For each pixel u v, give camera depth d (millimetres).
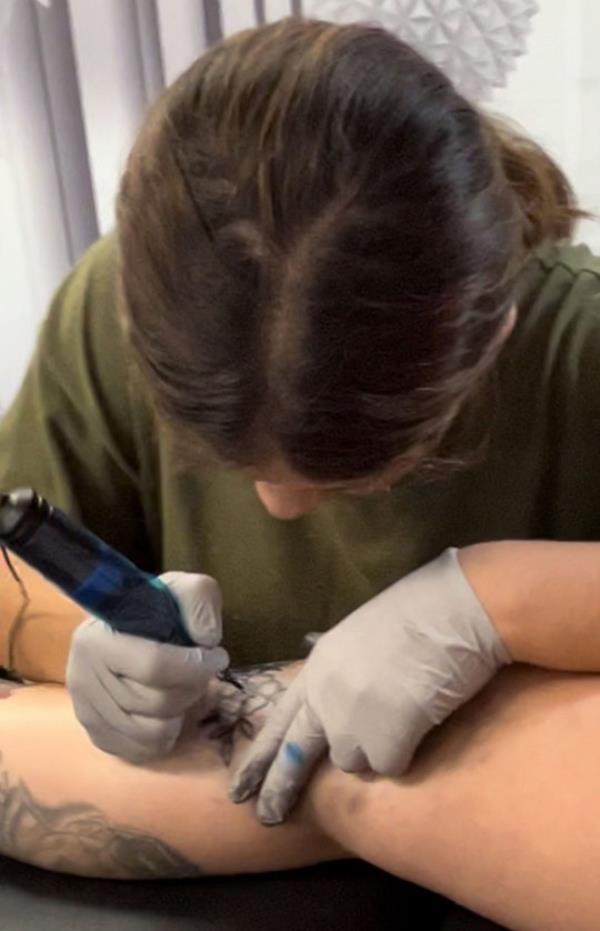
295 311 485
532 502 746
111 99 1178
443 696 629
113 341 767
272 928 662
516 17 1075
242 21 1106
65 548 585
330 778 669
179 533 811
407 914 681
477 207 500
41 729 731
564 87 1167
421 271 485
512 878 606
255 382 505
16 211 1243
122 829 689
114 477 821
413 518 740
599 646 629
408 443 529
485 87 1092
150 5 1128
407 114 479
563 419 717
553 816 601
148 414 776
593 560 637
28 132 1203
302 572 792
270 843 684
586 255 738
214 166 485
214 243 485
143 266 508
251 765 677
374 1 1047
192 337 500
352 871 697
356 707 633
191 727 725
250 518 780
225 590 822
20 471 823
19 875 707
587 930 588
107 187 1212
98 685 670
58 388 799
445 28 1062
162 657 647
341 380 496
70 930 666
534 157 625
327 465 526
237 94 487
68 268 1263
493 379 680
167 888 690
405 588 658
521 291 673
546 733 629
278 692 744
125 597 621
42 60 1169
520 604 628
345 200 475
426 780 643
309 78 479
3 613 806
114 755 704
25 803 705
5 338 1309
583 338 704
